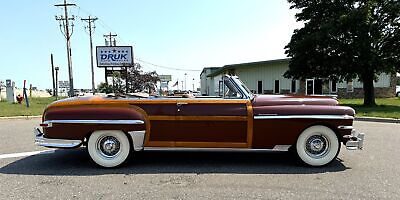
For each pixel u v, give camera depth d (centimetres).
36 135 567
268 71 3509
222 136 542
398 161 579
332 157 543
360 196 405
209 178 482
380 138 834
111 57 2809
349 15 1903
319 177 485
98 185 452
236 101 543
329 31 1923
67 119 538
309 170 524
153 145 546
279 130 538
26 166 557
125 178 484
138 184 455
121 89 3344
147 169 532
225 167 543
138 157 614
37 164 570
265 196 405
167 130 543
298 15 2298
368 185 446
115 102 548
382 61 1941
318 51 2027
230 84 572
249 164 562
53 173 513
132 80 3666
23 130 1011
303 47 2061
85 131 537
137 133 537
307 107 539
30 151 679
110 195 412
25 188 441
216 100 544
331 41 1950
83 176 496
